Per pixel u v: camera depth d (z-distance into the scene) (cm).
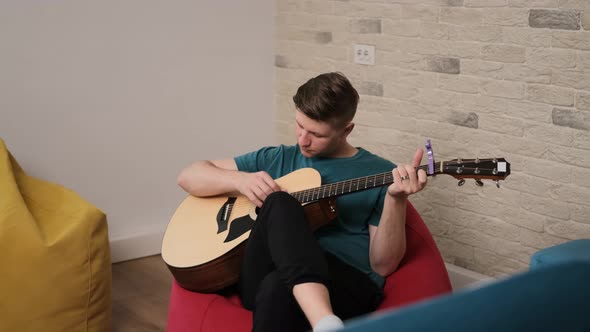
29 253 262
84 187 373
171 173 397
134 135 382
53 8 350
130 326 311
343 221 234
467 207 323
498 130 306
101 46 365
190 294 233
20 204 269
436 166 201
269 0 407
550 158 291
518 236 307
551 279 113
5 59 344
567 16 276
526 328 107
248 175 238
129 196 386
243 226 232
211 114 403
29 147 356
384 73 349
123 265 378
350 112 225
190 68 391
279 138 424
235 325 215
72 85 361
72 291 271
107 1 362
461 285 327
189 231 240
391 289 227
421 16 327
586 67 274
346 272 215
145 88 380
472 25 308
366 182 215
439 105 327
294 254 189
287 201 206
